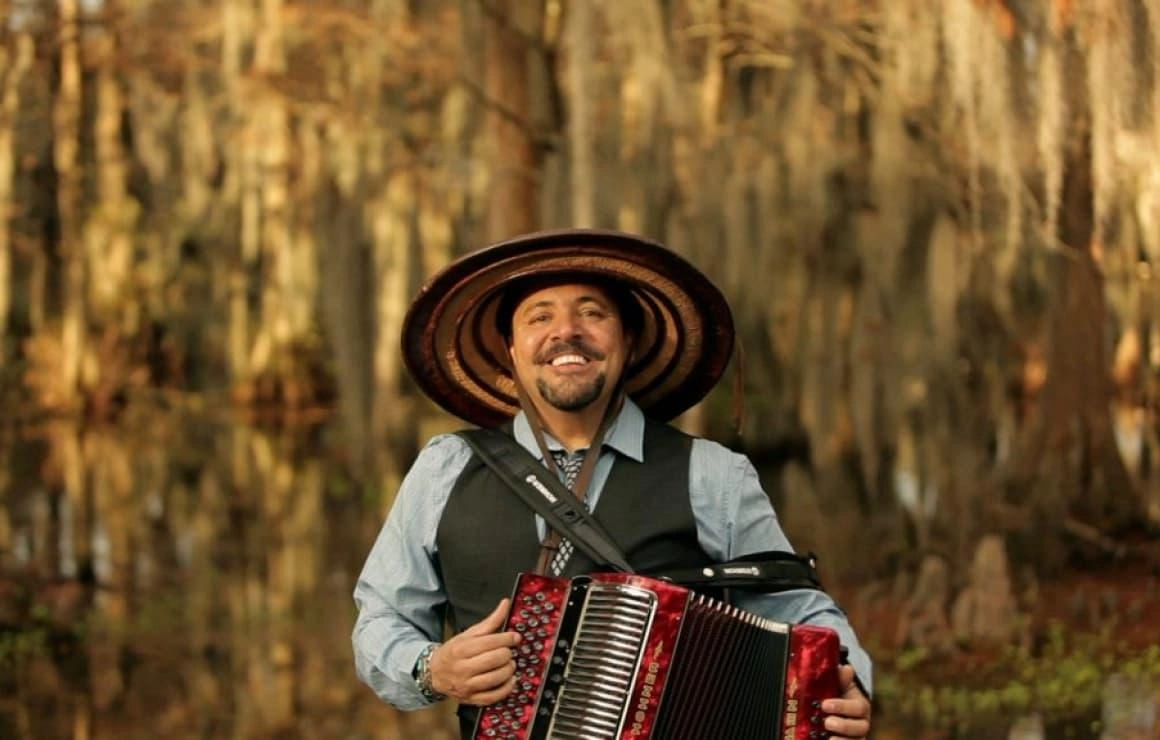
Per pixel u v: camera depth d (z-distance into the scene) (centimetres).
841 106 1091
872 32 1070
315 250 1716
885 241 1045
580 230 313
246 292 2264
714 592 316
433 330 338
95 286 2258
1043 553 1052
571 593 293
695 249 1075
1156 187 903
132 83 1695
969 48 824
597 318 323
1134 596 970
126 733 760
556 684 291
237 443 2220
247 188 1677
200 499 1750
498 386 354
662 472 323
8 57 1580
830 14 1007
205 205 1862
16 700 830
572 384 317
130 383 2422
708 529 321
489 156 965
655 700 287
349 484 1798
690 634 291
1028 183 1021
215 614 1073
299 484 1842
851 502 1198
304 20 1276
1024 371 1291
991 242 1077
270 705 819
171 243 2186
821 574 1075
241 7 1264
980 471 1140
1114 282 1095
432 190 1401
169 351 2475
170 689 850
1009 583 948
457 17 1049
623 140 999
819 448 1212
